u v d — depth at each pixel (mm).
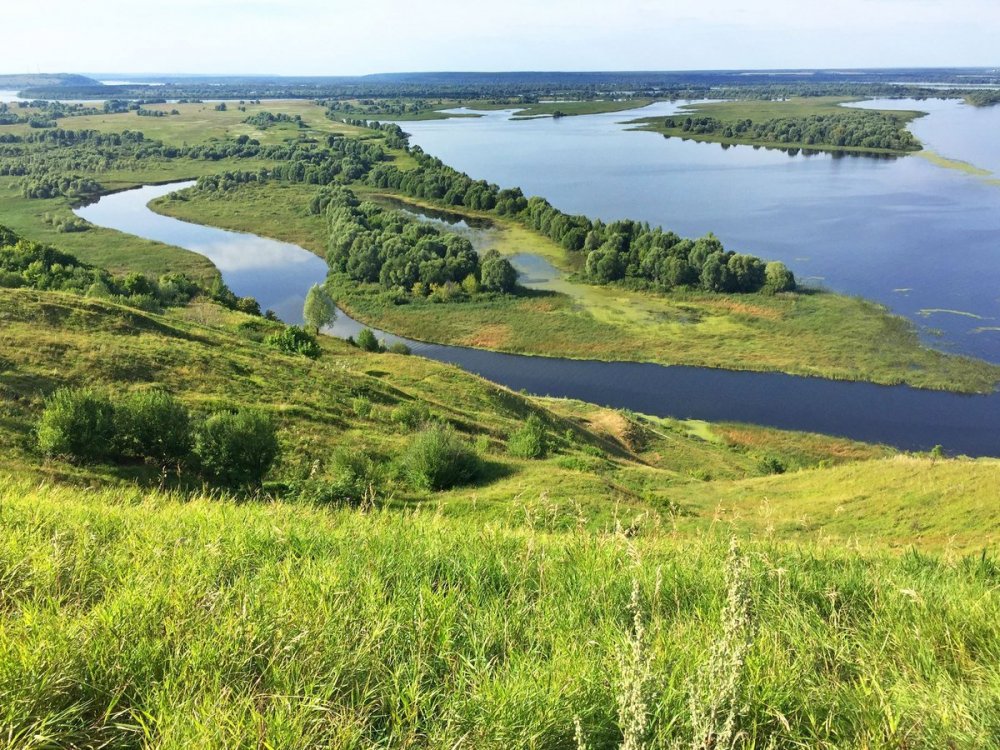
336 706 3619
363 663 4027
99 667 3719
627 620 5070
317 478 24750
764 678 4059
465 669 4145
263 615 4395
